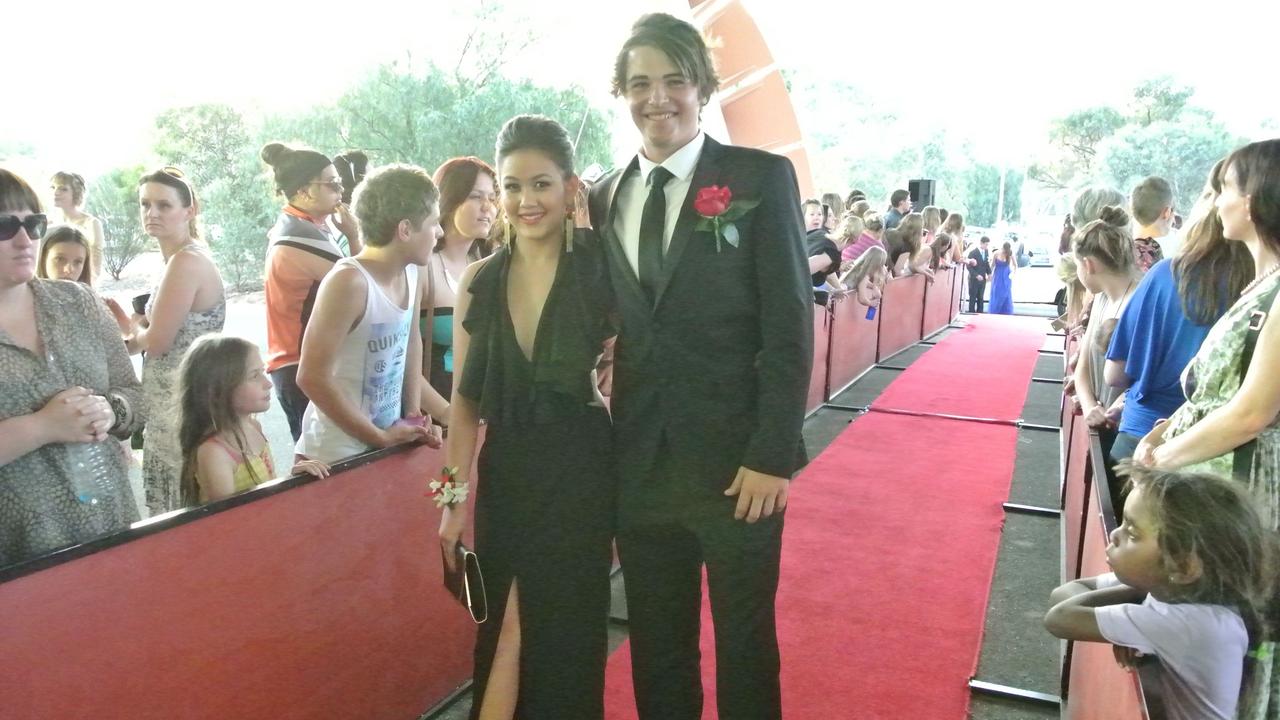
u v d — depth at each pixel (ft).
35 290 6.64
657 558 6.91
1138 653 5.32
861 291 27.07
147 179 10.16
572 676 6.97
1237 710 6.55
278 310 11.07
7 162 6.34
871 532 14.37
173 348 10.21
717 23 33.94
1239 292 8.17
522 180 6.36
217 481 7.67
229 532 6.57
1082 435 12.29
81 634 5.56
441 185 10.34
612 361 7.00
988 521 14.94
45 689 5.35
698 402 6.32
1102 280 11.80
